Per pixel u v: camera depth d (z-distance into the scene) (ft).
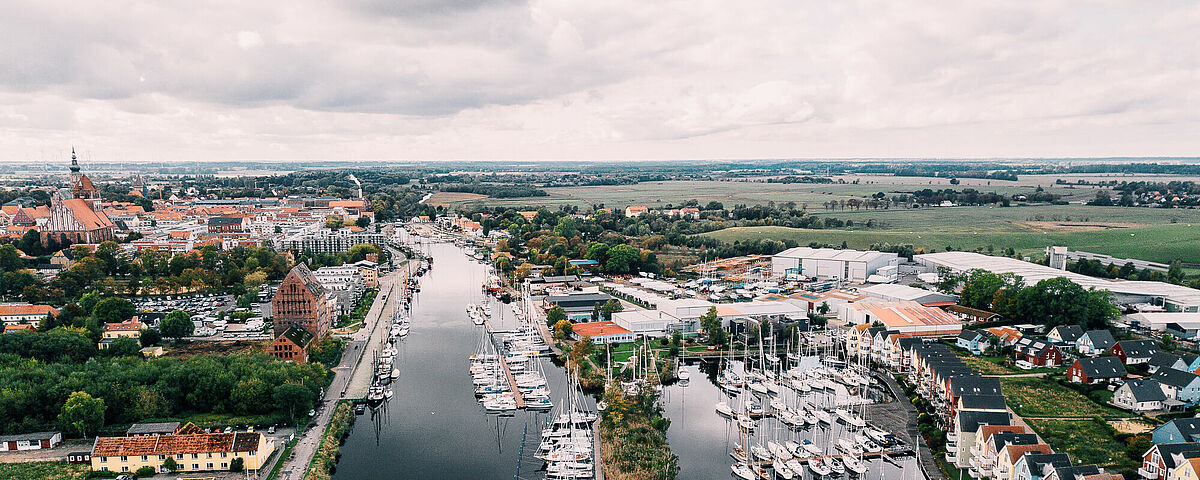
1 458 634.43
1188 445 584.81
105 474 607.78
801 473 633.20
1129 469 604.08
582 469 635.25
